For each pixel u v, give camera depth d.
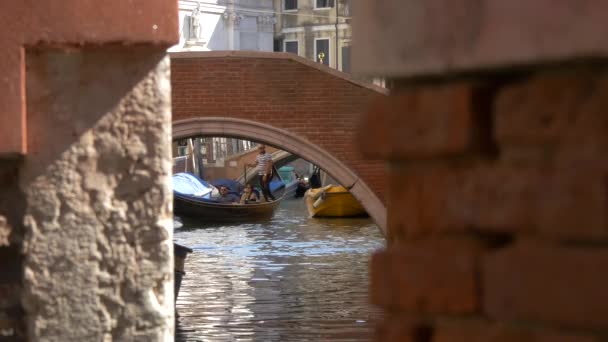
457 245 2.60
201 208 54.12
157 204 5.66
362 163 37.06
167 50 5.65
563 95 2.34
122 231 5.65
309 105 37.09
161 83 5.65
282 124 37.19
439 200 2.65
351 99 36.97
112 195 5.64
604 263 2.24
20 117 5.52
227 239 46.34
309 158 37.22
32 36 5.52
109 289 5.66
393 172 2.80
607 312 2.22
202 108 37.03
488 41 2.45
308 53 95.81
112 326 5.66
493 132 2.53
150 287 5.67
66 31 5.52
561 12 2.27
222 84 37.09
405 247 2.72
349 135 37.03
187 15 85.69
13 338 5.71
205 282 31.70
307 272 34.31
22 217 5.66
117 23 5.53
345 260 37.72
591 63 2.30
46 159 5.60
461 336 2.58
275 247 42.91
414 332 2.70
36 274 5.65
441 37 2.57
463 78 2.62
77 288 5.64
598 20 2.19
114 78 5.62
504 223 2.47
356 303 27.14
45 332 5.67
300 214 62.34
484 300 2.52
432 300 2.65
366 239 46.47
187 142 81.06
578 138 2.30
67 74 5.58
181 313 25.45
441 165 2.65
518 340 2.44
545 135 2.37
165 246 5.67
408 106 2.70
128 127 5.63
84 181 5.61
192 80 36.97
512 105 2.46
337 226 53.72
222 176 82.69
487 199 2.51
